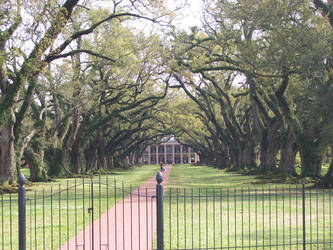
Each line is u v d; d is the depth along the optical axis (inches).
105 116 2522.1
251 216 624.7
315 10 1151.6
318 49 1034.1
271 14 1111.0
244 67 1389.0
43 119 1763.0
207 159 4475.9
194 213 659.4
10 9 1063.0
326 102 1039.6
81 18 1723.7
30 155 1713.8
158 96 2346.2
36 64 1163.9
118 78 1983.3
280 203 786.2
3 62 1103.6
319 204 765.3
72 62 1802.4
